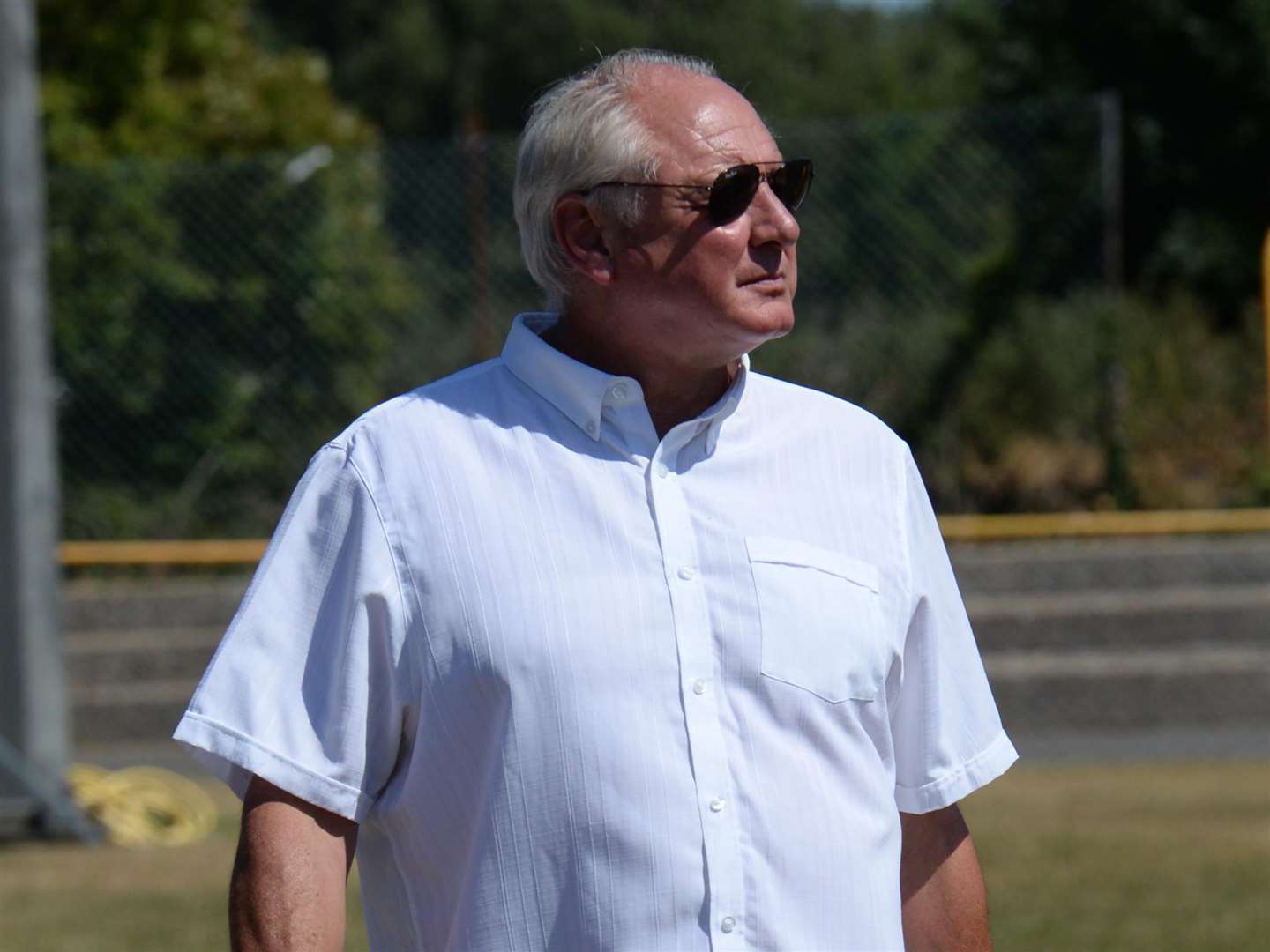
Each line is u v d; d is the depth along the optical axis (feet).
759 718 19.63
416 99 362.74
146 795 77.30
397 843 20.24
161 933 54.54
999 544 104.63
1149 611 97.45
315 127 145.59
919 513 21.84
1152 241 150.20
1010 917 54.54
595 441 20.40
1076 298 104.47
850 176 104.17
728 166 20.57
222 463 102.58
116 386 102.58
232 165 102.78
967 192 103.60
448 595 19.54
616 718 19.16
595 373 20.39
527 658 19.25
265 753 19.77
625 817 19.01
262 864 19.74
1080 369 104.63
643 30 322.96
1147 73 149.48
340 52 371.97
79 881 63.10
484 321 102.22
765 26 305.53
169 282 102.58
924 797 21.83
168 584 103.35
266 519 103.09
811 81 300.81
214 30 144.97
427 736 19.69
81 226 102.01
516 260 103.96
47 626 70.95
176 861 67.00
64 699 71.92
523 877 19.19
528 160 21.63
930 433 104.73
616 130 20.76
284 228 102.94
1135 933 52.19
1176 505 106.32
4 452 70.08
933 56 305.73
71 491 102.58
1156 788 76.95
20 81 69.56
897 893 20.54
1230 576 101.04
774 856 19.31
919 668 21.63
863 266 104.17
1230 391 111.45
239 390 102.83
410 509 19.94
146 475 102.83
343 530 20.18
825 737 19.94
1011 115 102.99
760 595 19.90
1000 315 104.22
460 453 20.26
